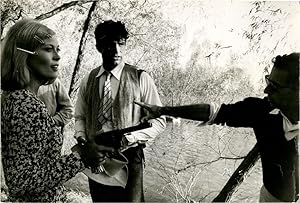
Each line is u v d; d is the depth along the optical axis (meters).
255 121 2.00
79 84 1.92
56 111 1.87
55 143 1.25
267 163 2.01
